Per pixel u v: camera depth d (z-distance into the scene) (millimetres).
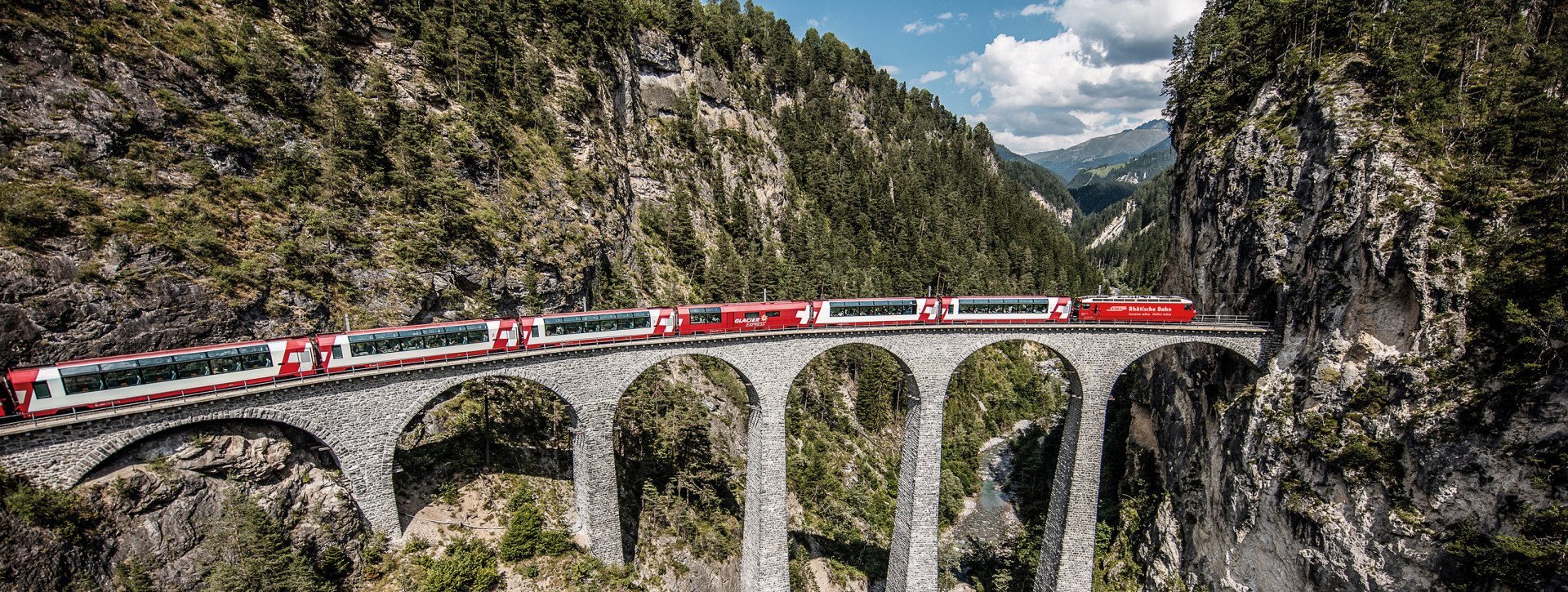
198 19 47875
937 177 159500
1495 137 39531
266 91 48312
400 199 52031
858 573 61719
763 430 45438
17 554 26766
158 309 35375
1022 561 61031
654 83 108188
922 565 49875
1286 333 46875
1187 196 64500
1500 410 34500
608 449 43031
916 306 49469
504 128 66438
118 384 30250
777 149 129000
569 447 52688
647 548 49875
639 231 87812
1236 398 50000
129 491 30281
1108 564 59969
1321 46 51969
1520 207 36312
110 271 34219
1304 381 44312
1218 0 74188
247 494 34250
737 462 67375
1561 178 35812
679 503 54312
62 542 28188
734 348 43375
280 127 48125
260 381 33781
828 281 98375
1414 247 38844
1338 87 47219
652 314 44906
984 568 64812
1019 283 131875
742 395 77312
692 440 59812
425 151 56594
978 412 98500
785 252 109688
